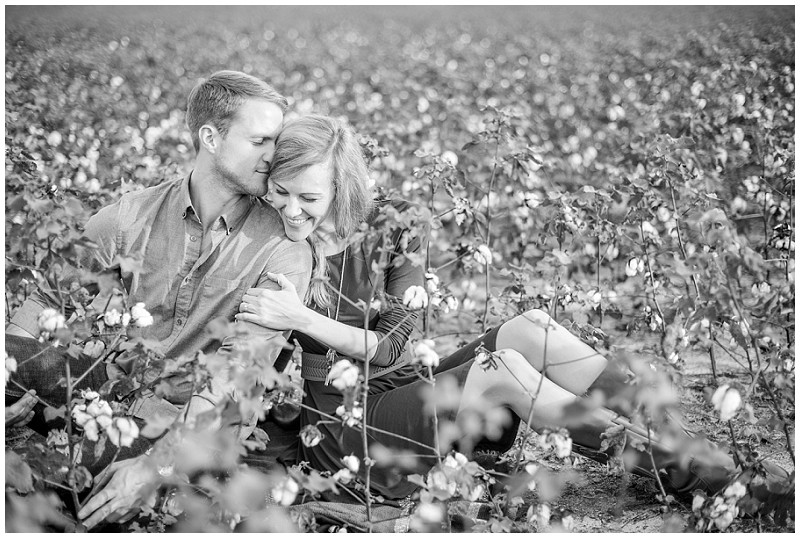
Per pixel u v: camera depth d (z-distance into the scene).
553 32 18.28
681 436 2.34
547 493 2.27
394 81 10.62
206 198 2.61
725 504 2.26
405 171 5.55
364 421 2.21
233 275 2.59
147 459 2.16
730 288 2.38
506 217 4.80
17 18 17.08
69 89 8.13
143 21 19.41
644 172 3.65
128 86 9.66
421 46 16.16
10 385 2.52
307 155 2.45
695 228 3.31
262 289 2.47
